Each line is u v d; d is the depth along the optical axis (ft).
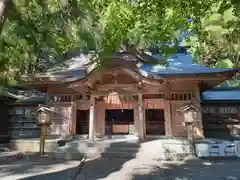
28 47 21.67
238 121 50.39
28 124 54.19
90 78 37.63
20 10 17.57
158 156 32.30
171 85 43.52
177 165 27.76
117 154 33.06
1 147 42.93
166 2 16.33
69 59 59.82
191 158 32.55
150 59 47.96
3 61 19.85
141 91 40.22
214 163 29.17
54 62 59.88
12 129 54.24
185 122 35.83
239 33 10.96
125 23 18.51
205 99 50.57
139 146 35.76
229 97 51.44
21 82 43.32
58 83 43.27
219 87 57.26
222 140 37.91
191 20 17.85
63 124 45.11
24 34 18.85
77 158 32.71
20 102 54.03
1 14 12.85
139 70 37.09
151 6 16.92
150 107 44.47
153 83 37.09
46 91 47.50
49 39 21.27
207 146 33.55
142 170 24.82
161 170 24.64
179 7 16.33
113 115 58.85
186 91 43.09
